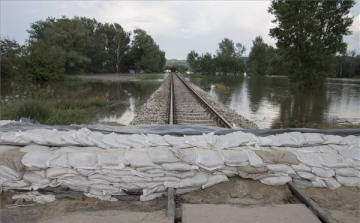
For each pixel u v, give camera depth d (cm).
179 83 3556
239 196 345
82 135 371
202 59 9269
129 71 8969
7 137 375
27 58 3875
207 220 287
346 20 3086
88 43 6606
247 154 353
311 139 397
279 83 4372
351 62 6869
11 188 336
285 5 3052
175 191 347
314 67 3169
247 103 1867
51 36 5509
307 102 1942
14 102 1161
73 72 6209
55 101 1581
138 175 337
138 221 291
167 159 335
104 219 296
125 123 1147
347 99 2127
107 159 333
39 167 329
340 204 328
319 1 3103
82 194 338
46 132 387
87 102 1625
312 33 3027
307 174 354
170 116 1038
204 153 347
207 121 1021
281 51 3241
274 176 357
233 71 9256
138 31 8600
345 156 372
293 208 309
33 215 307
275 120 1248
